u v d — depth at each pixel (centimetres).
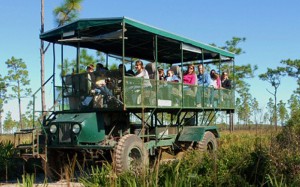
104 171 784
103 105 1078
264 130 905
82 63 1855
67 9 1655
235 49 3139
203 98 1420
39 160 1115
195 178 695
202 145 1304
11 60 3356
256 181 739
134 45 1339
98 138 1052
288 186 653
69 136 1013
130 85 1059
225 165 756
